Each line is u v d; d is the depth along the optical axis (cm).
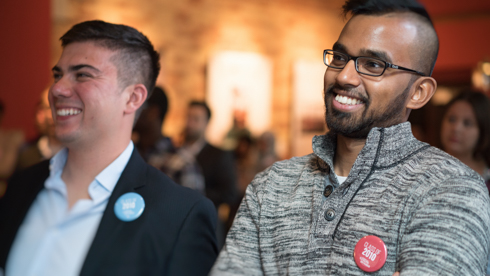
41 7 554
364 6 136
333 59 141
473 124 263
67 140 152
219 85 689
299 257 127
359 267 118
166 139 324
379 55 131
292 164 151
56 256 147
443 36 694
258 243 139
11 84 542
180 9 669
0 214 163
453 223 113
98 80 153
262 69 712
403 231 117
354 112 133
